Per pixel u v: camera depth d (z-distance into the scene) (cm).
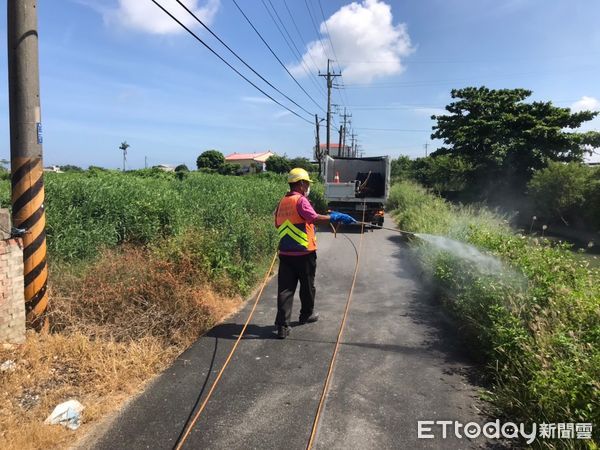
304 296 568
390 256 1089
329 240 1369
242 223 938
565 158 2542
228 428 344
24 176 462
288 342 517
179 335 507
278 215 559
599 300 409
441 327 570
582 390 304
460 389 405
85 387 392
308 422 353
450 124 2941
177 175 2855
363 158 1945
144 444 323
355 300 696
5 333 431
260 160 9444
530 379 358
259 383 416
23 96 459
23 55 456
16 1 450
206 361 462
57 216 742
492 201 2614
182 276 624
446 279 643
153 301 541
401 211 2173
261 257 950
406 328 565
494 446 321
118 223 818
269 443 326
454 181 3006
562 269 535
